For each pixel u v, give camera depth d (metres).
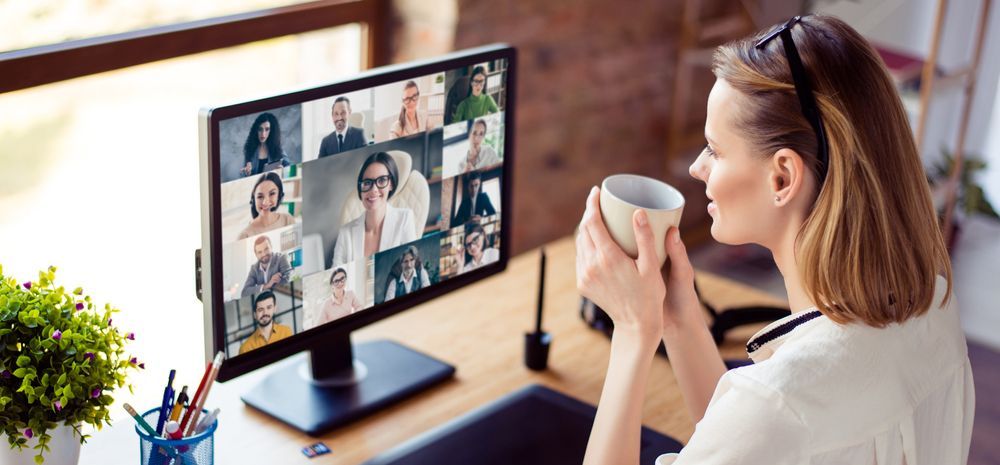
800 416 0.88
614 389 1.09
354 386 1.54
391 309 1.54
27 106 1.91
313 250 1.39
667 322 1.22
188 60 2.13
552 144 3.19
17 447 1.13
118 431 1.41
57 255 2.03
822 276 0.91
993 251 4.12
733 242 1.01
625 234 1.09
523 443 1.44
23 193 1.95
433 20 2.61
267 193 1.31
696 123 3.81
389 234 1.49
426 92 1.46
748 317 1.82
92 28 1.99
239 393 1.52
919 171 0.93
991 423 2.85
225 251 1.28
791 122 0.92
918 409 0.98
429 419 1.49
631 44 3.35
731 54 0.97
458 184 1.57
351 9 2.48
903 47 4.31
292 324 1.40
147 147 2.11
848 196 0.89
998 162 4.45
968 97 3.69
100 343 1.16
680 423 1.52
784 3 3.79
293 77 2.39
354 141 1.39
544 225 3.27
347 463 1.36
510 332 1.78
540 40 2.97
